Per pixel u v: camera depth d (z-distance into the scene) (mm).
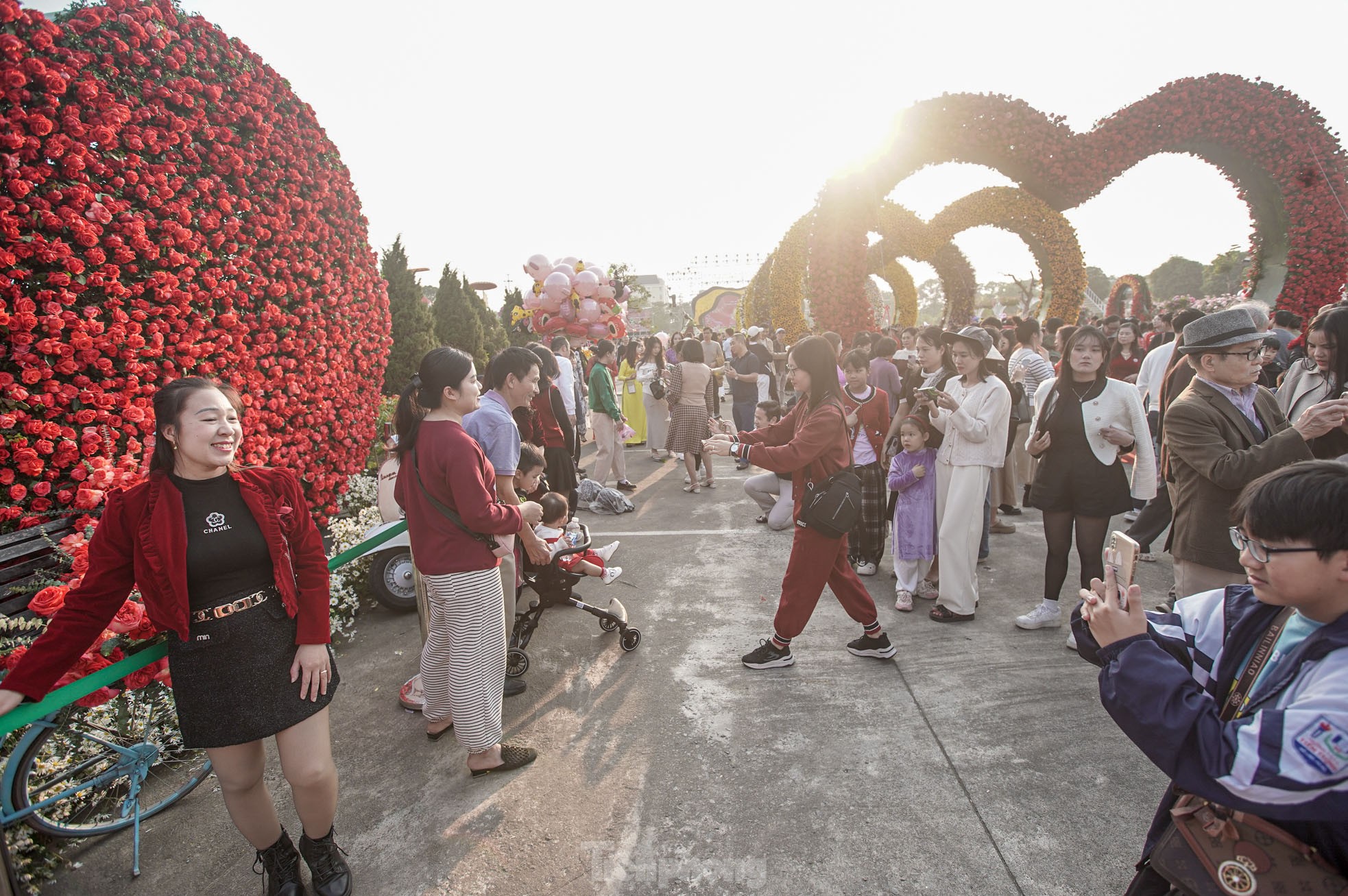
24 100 3014
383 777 2951
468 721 2816
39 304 3051
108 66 3389
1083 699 3375
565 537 4172
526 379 3406
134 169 3465
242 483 2105
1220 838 1219
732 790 2793
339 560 3250
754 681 3656
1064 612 4398
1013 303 34000
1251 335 2789
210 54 4062
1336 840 1142
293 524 2193
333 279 4992
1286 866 1162
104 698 2584
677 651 4051
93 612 2000
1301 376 3602
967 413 4113
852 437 5137
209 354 3898
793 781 2840
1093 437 3830
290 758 2158
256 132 4301
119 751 2627
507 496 3367
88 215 3146
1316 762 1042
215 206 3955
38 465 2914
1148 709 1180
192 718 2053
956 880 2305
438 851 2514
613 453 7941
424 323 10391
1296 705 1108
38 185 3045
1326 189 11039
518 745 3053
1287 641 1255
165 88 3648
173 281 3553
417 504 2801
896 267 24328
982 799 2689
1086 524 3928
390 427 6613
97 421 3188
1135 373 8297
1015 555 5512
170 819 2766
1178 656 1407
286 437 4520
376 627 4453
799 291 12344
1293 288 11469
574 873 2396
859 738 3111
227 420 2025
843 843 2490
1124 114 10992
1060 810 2615
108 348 3225
